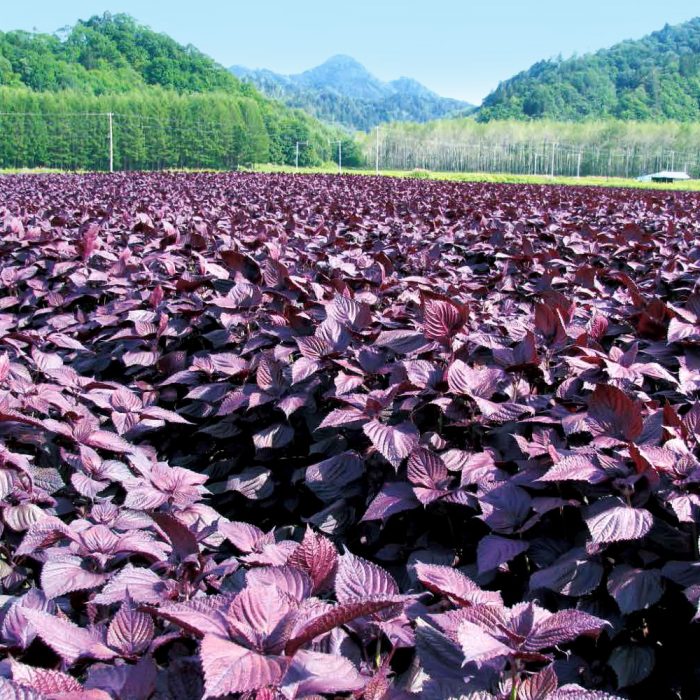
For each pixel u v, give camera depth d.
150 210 11.16
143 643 1.69
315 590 1.76
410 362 3.30
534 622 1.62
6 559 2.70
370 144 142.25
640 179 111.25
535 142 140.25
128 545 2.23
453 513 2.95
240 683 1.26
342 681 1.42
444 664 1.62
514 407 2.93
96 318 5.26
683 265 6.45
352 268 5.80
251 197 17.12
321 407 3.81
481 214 11.19
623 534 2.15
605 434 2.51
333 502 3.43
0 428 3.03
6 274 6.32
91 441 3.04
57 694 1.35
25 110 108.19
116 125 110.00
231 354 4.11
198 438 4.52
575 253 7.93
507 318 4.60
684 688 2.36
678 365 3.92
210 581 2.09
